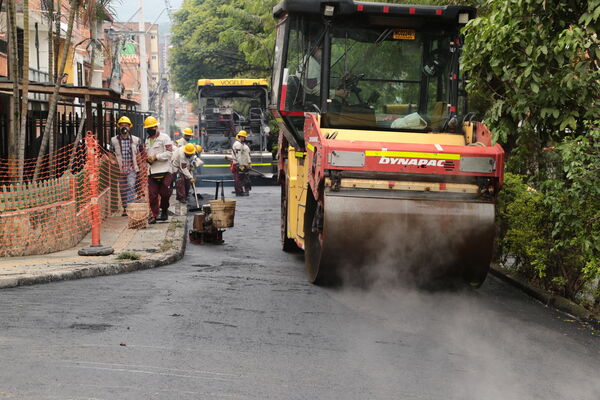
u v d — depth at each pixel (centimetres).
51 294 957
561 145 912
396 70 1155
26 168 1717
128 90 8369
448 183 992
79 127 1955
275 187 3428
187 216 2069
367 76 1152
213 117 3703
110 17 1952
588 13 873
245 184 2859
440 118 1152
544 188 1009
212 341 754
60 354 686
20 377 617
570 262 991
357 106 1151
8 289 985
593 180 881
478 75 1011
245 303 941
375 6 1135
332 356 721
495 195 998
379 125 1146
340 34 1152
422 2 1552
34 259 1190
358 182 981
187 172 2256
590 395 640
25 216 1228
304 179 1154
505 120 995
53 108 1652
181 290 1011
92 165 1260
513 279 1137
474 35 998
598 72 892
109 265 1131
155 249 1333
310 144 1068
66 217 1323
